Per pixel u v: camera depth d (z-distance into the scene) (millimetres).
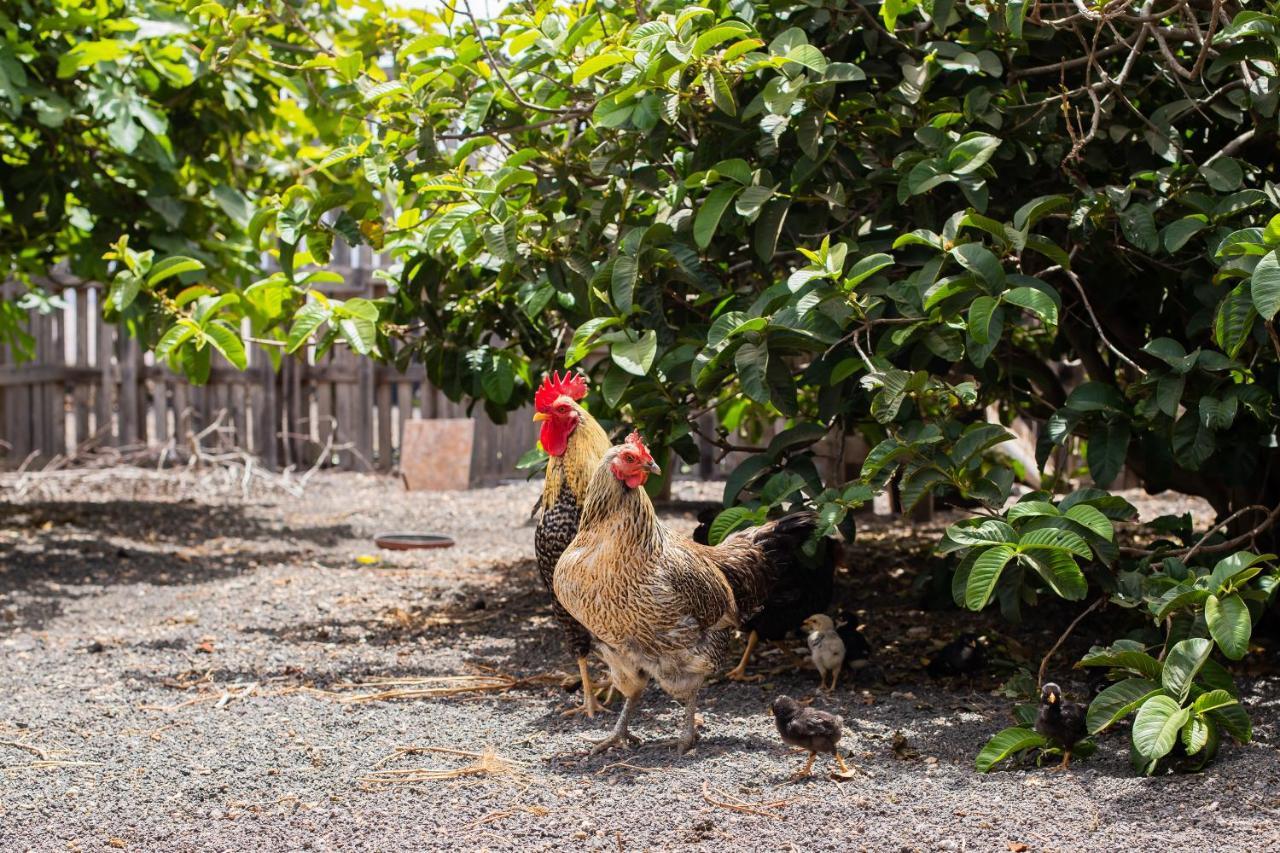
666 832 3941
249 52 6512
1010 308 4828
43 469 13609
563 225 5594
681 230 5434
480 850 3820
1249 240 4176
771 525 5492
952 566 6574
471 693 5758
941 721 5094
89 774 4598
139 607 7652
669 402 5457
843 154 5441
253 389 14031
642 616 4492
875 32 5402
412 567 9039
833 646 5496
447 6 5750
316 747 4918
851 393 5348
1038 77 5789
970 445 4703
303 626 7141
